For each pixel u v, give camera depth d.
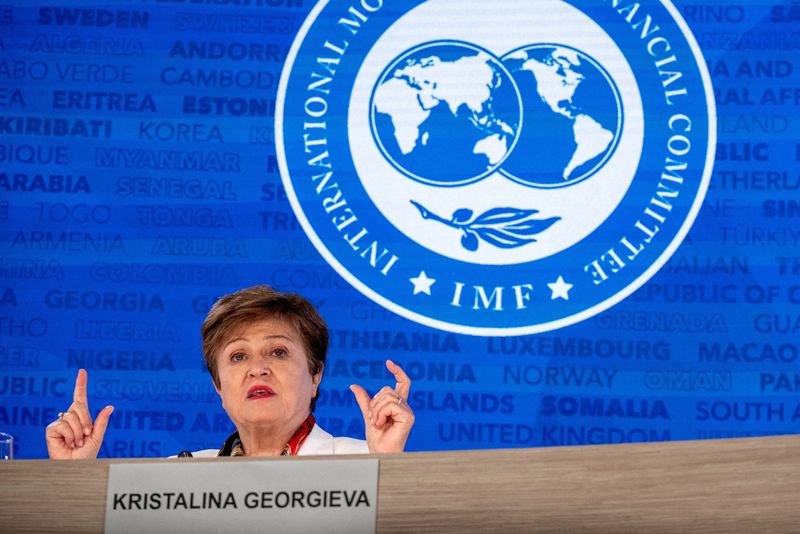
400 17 4.27
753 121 4.09
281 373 2.45
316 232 4.14
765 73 4.12
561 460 0.83
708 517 0.80
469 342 4.04
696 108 4.11
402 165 4.16
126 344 4.09
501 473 0.84
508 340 4.02
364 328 4.06
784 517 0.79
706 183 4.05
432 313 4.06
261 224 4.16
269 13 4.30
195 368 4.08
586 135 4.13
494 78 4.20
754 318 3.97
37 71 4.28
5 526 0.87
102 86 4.27
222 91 4.26
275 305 2.52
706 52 4.15
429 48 4.25
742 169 4.06
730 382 3.94
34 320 4.09
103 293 4.12
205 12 4.31
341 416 4.01
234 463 0.88
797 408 3.91
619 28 4.21
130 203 4.18
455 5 4.27
